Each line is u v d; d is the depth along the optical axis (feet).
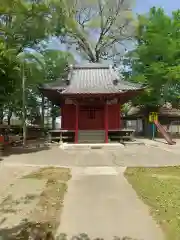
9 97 67.77
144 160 49.34
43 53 85.51
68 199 24.79
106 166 43.52
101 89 73.26
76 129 74.64
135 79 101.76
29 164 44.91
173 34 104.47
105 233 17.40
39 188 28.55
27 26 60.39
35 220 19.58
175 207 22.30
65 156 53.36
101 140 74.79
